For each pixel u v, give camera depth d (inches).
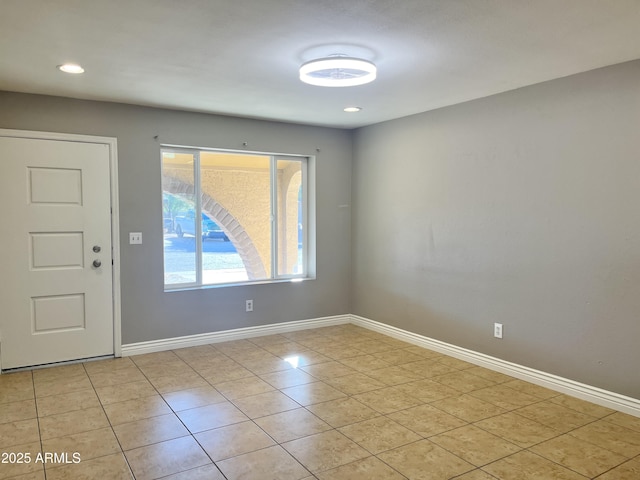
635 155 111.7
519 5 82.1
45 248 147.4
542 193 131.8
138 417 112.8
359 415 114.9
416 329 177.8
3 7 82.7
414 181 175.9
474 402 123.0
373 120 187.3
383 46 102.5
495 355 147.8
